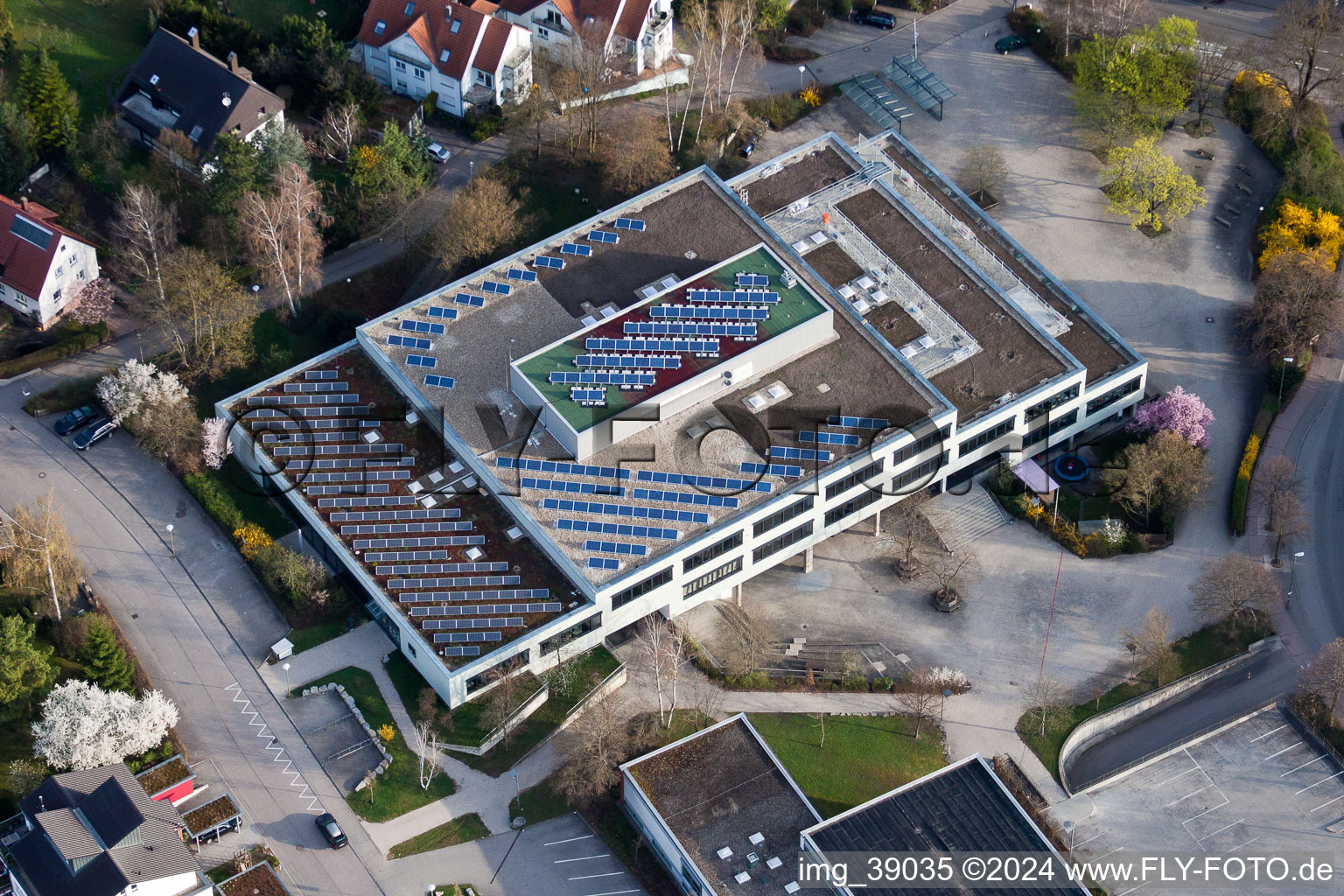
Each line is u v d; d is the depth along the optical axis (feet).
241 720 623.36
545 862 593.42
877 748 630.74
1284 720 654.53
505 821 602.85
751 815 583.17
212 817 588.91
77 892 542.57
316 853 589.73
